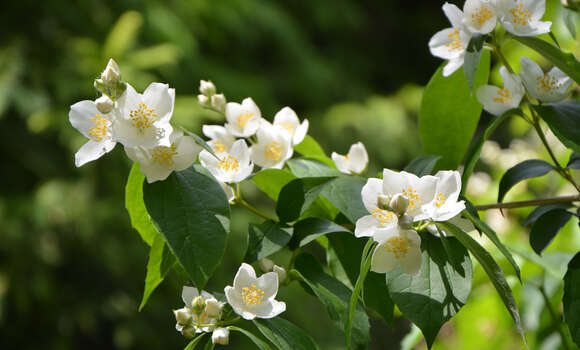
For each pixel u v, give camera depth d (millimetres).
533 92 799
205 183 741
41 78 2889
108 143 737
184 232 724
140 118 734
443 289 721
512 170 820
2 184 2984
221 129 839
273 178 819
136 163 755
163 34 3074
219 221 729
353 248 792
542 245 804
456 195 720
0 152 3000
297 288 2943
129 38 2809
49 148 3061
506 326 1141
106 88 732
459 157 875
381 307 767
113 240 2873
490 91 822
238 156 790
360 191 780
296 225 778
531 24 784
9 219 2754
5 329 2855
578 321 743
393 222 719
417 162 804
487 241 1123
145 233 783
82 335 3117
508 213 1310
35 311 2881
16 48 2904
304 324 2861
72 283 2984
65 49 2973
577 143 776
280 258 2320
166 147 738
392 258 718
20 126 3029
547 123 787
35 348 2887
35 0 3053
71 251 2896
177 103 2811
